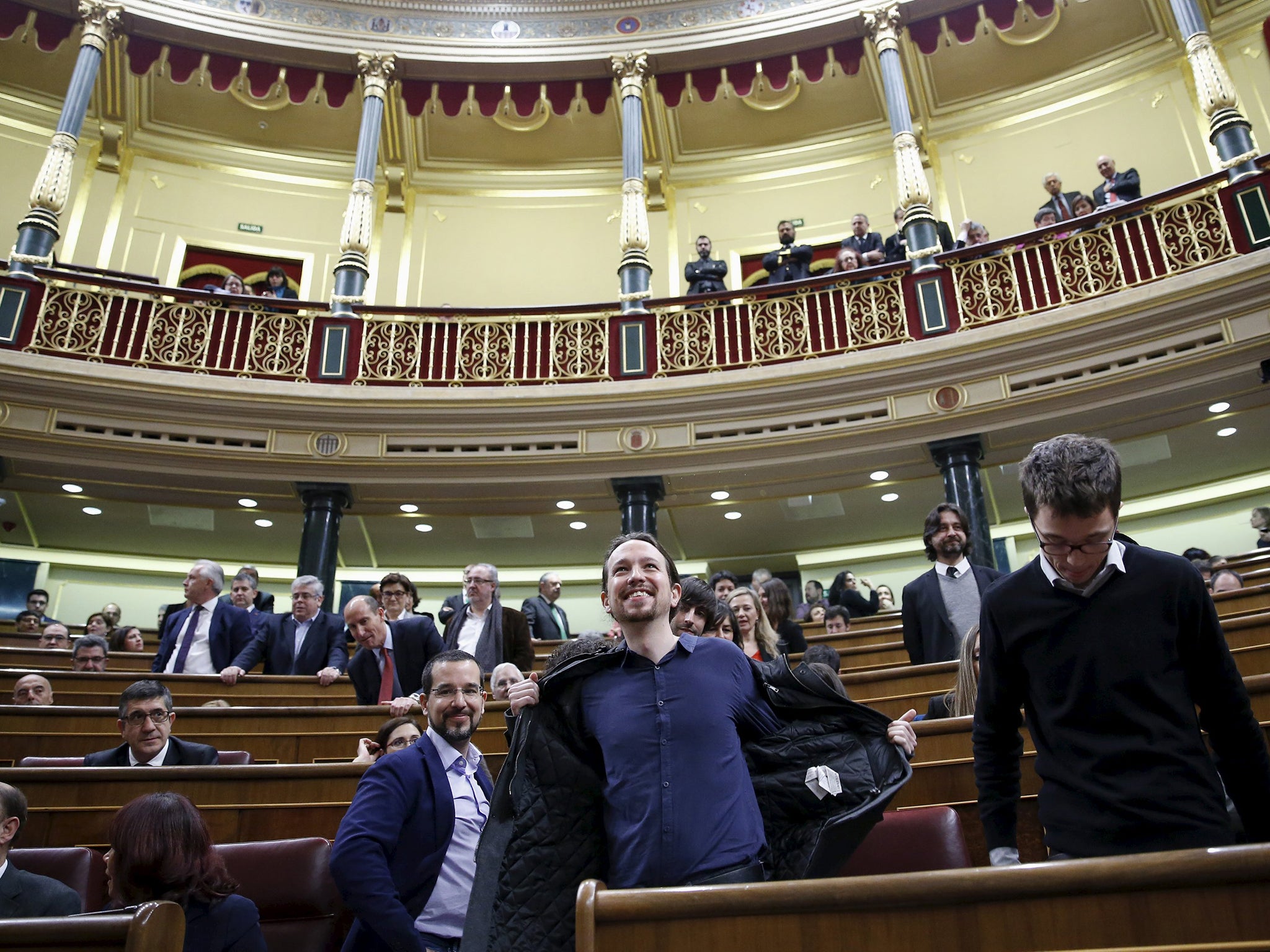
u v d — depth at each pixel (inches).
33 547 409.1
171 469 345.4
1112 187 369.1
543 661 257.9
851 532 410.0
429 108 487.2
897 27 419.2
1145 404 317.7
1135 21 448.5
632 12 442.6
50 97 465.7
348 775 142.9
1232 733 71.5
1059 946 54.2
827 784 81.7
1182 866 53.1
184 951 90.4
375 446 354.3
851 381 341.7
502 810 83.8
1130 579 73.3
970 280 345.7
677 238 493.0
